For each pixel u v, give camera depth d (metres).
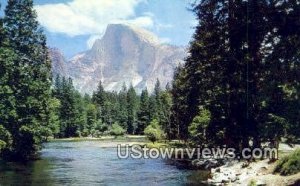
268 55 30.48
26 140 52.66
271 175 25.45
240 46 32.97
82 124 157.12
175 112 69.31
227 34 33.19
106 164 48.41
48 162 51.03
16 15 53.06
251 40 32.12
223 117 34.72
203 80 38.59
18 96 50.66
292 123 26.39
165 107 92.44
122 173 38.59
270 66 29.72
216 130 37.34
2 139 45.94
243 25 32.03
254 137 31.67
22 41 53.34
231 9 32.81
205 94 40.16
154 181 32.12
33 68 53.72
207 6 34.41
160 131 87.06
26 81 51.69
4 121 47.78
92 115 167.12
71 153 69.81
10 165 45.31
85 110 165.75
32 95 52.00
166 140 84.88
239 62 32.72
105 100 186.62
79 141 125.75
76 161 52.94
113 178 35.00
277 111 27.77
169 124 79.94
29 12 53.47
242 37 32.53
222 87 34.41
